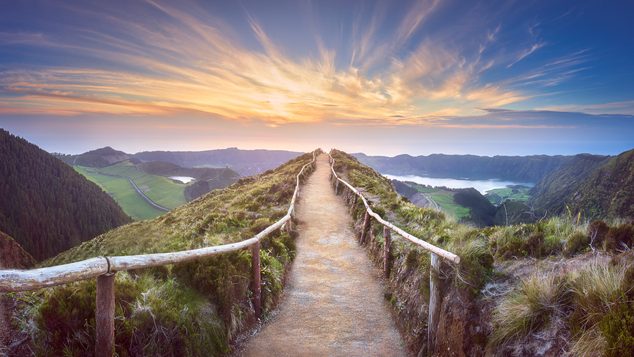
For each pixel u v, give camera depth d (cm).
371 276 1049
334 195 2520
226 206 2258
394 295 852
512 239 596
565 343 357
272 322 761
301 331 728
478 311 485
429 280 659
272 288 851
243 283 704
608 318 312
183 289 582
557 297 399
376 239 1221
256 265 752
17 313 396
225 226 1304
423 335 624
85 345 385
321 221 1752
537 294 411
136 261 418
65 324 391
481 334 461
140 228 3005
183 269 613
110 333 377
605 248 489
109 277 374
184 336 483
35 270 306
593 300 351
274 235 1217
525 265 529
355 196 1964
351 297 904
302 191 2677
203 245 908
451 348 507
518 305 421
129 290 476
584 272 405
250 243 740
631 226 487
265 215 1611
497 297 480
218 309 607
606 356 299
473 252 562
